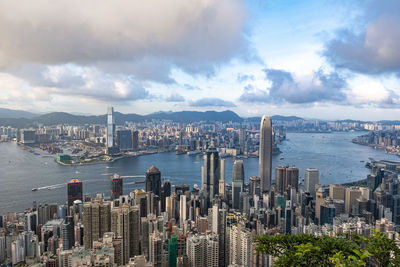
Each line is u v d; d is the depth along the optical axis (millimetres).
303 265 24969
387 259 23766
